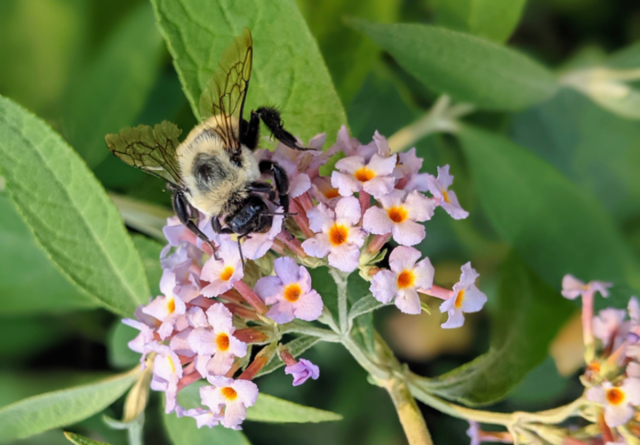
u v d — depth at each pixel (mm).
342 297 154
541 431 158
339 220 147
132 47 172
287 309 147
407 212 148
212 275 151
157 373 150
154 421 203
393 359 165
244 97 154
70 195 154
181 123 177
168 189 159
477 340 202
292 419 156
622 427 153
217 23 155
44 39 178
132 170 177
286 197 151
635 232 221
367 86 210
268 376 197
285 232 152
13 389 194
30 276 183
